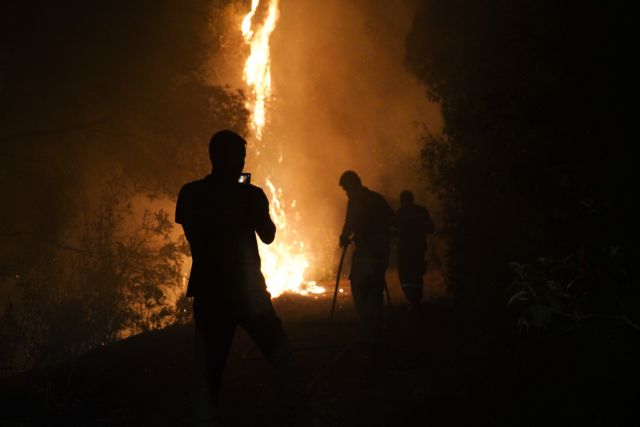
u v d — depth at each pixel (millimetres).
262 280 4457
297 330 9336
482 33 8695
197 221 4465
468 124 8414
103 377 6676
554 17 5117
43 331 10359
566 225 4996
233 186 4562
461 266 8125
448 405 5055
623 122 4367
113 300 12055
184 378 6562
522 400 4555
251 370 6848
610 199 4301
